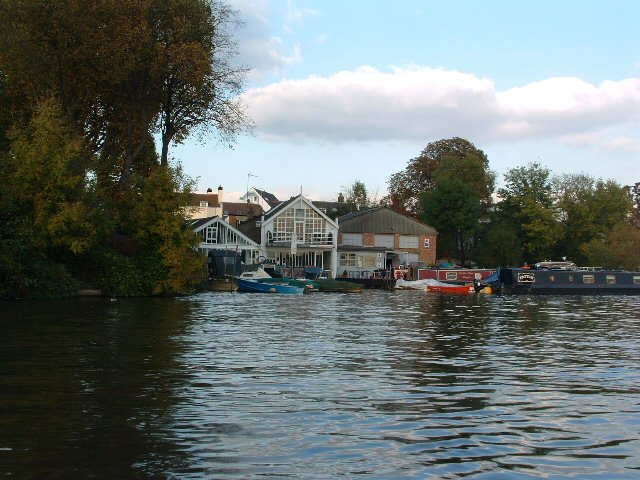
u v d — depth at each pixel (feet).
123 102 155.33
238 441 31.55
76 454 29.12
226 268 204.23
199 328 80.33
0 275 116.16
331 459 29.19
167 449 30.09
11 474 26.48
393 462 28.99
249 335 74.38
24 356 54.75
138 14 142.61
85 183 132.46
